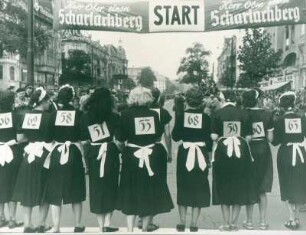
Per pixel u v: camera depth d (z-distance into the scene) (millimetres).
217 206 7840
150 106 6266
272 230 6258
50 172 6152
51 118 6230
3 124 6469
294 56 23359
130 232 6137
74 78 11789
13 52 15883
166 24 7203
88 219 7008
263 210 6402
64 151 6121
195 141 6160
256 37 20031
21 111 6641
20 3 15297
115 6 7160
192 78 10258
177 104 9578
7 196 6461
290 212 6441
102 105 6094
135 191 6055
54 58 13078
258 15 7051
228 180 6215
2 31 15070
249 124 6270
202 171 6113
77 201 6148
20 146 6605
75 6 7129
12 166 6477
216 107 9211
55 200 6102
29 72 9367
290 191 6348
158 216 7199
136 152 6062
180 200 6141
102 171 6047
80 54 11617
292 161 6324
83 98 7773
